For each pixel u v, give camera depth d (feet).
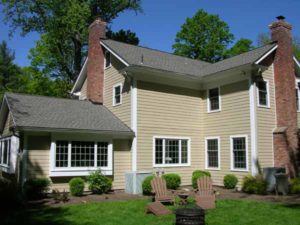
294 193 46.73
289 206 35.86
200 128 60.70
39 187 42.19
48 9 90.99
